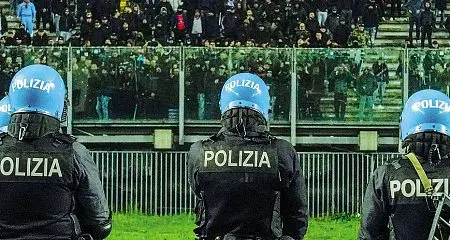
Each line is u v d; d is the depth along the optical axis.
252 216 7.07
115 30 29.72
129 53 25.75
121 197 25.81
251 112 7.24
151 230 22.34
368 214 6.74
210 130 25.95
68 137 6.59
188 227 22.97
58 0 32.19
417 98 6.86
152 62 25.77
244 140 7.16
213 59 25.70
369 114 25.80
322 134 25.95
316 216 25.75
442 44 34.50
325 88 25.77
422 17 33.16
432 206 6.56
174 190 25.84
